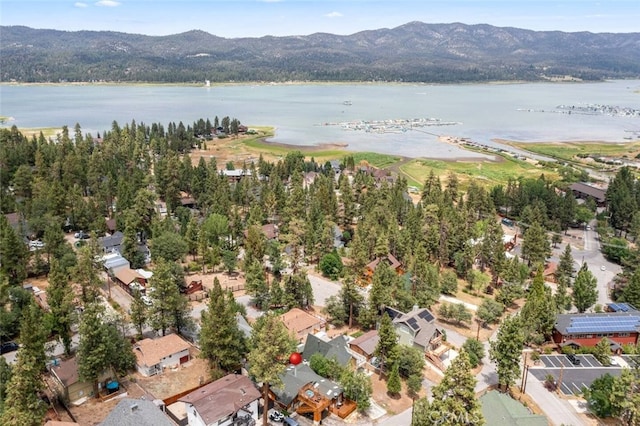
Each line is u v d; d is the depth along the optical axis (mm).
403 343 96688
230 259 128250
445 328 109625
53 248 117750
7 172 178000
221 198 166250
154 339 85812
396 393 81625
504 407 71312
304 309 109688
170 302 90062
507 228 186375
